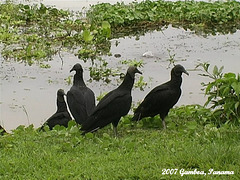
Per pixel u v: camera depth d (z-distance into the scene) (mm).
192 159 7445
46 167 7566
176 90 9680
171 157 7695
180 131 9172
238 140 8523
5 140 8773
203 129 9250
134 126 10031
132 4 21969
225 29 19469
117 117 9211
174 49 16438
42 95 12602
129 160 7699
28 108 11844
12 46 16734
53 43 17156
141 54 15977
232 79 9484
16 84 13328
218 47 16625
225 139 8484
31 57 15727
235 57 15414
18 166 7562
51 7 22141
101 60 15391
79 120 9750
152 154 7934
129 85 9312
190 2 22109
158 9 20844
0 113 11547
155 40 17703
